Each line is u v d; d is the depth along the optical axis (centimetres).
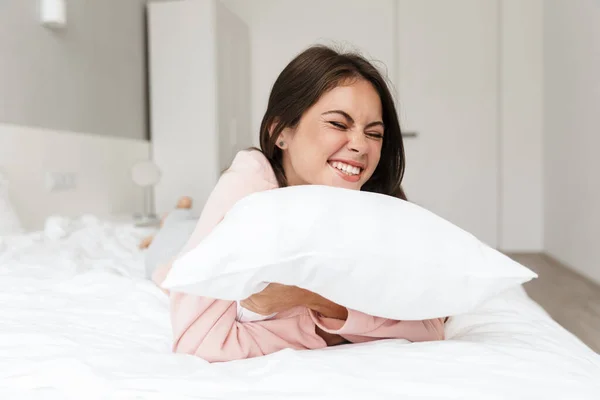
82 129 301
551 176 418
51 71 270
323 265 60
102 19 325
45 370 66
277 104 77
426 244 61
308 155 76
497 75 448
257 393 58
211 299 71
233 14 419
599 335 211
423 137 456
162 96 382
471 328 89
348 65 75
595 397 55
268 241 58
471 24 447
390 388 57
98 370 65
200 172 380
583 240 344
